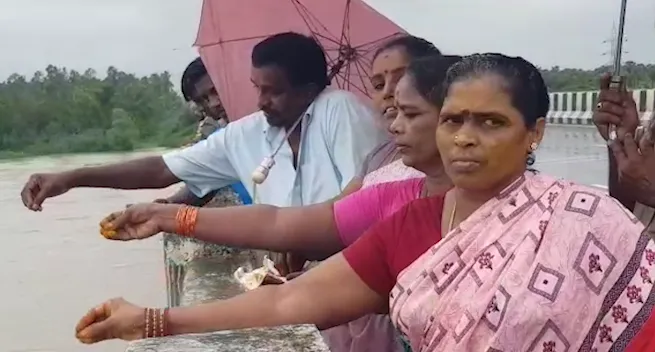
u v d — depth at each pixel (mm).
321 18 4043
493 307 1702
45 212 13750
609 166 2611
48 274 9445
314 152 3246
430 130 2221
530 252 1727
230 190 4164
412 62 2303
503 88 1751
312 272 1975
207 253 4133
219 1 4137
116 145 24812
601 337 1724
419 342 1811
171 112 20125
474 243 1773
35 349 6969
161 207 2438
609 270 1728
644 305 1723
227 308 1936
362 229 2332
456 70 1822
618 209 1783
